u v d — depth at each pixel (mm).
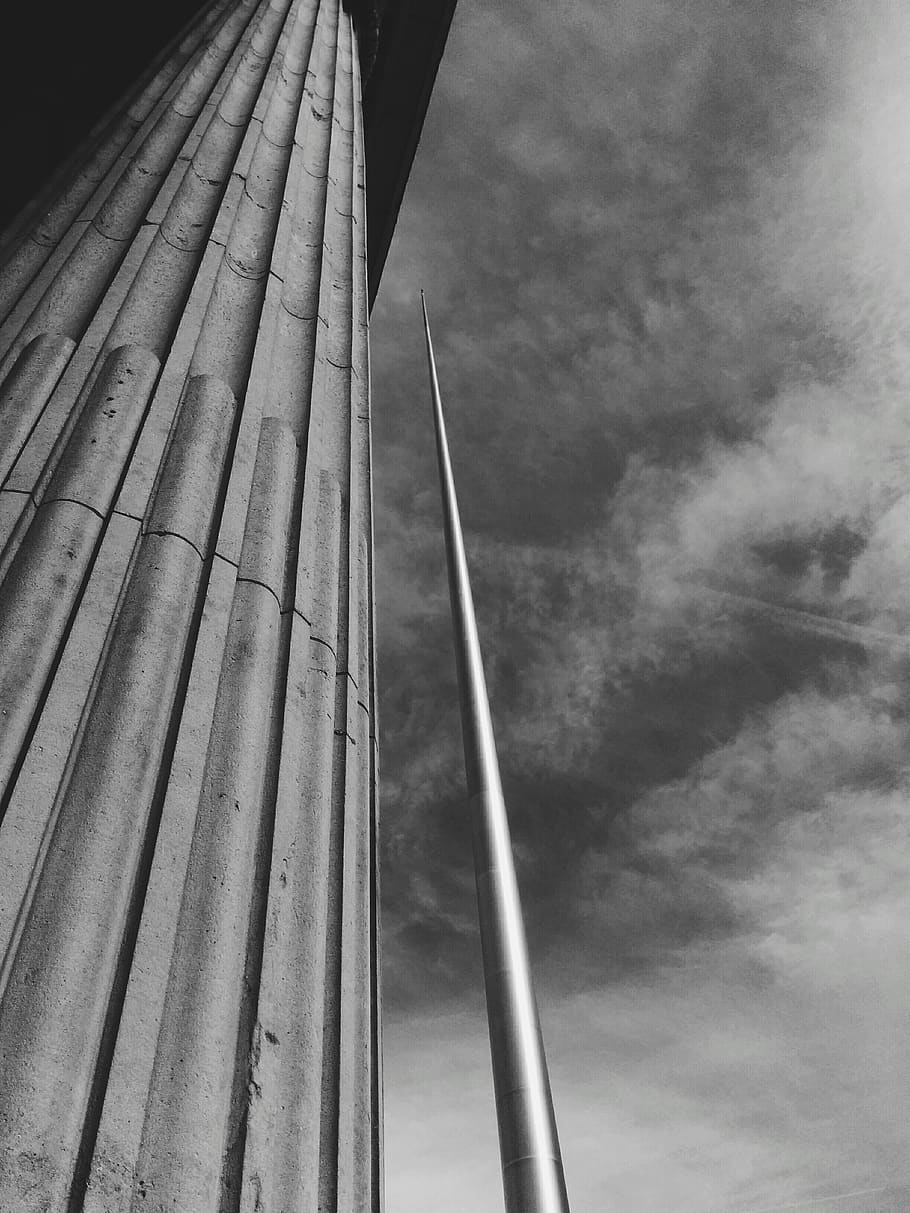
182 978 2736
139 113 7562
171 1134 2420
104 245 5441
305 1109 2854
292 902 3275
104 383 4238
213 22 9398
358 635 4801
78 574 3416
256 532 4191
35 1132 2193
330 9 11320
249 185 6551
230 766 3295
